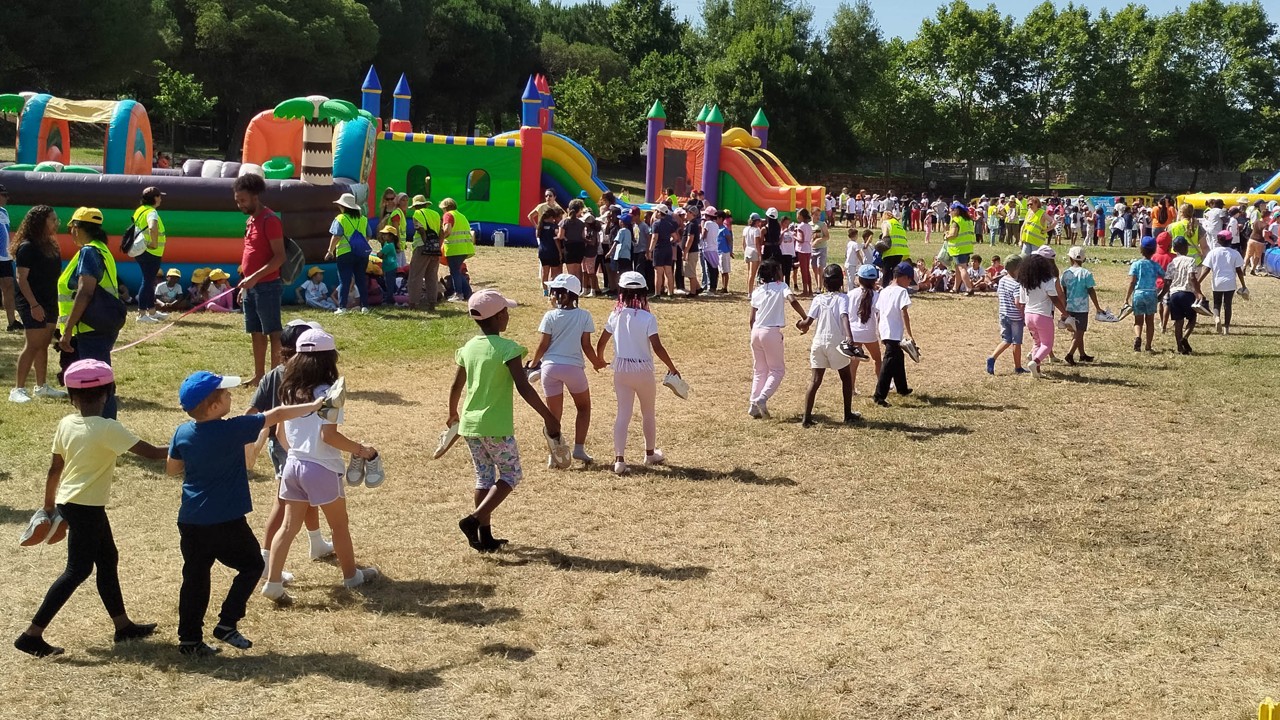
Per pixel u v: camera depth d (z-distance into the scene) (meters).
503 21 76.62
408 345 15.19
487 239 29.89
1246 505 9.11
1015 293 14.10
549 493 9.14
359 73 65.69
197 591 6.01
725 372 14.39
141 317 15.68
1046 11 79.88
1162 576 7.54
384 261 18.34
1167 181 86.75
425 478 9.47
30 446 9.79
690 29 76.31
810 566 7.59
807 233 21.62
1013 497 9.25
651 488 9.33
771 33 65.56
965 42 76.88
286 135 25.42
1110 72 78.94
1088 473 9.98
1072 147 81.75
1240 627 6.68
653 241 20.70
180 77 51.22
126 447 6.05
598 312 18.81
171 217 16.70
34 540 5.98
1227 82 81.69
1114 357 15.62
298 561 7.60
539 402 7.79
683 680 5.87
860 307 12.41
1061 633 6.52
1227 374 14.43
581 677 5.91
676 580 7.30
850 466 10.09
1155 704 5.64
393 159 29.55
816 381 11.48
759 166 39.47
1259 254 27.12
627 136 63.19
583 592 7.06
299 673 5.90
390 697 5.65
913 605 6.92
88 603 6.78
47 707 5.45
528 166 29.66
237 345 14.44
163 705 5.52
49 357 13.04
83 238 10.09
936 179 83.12
